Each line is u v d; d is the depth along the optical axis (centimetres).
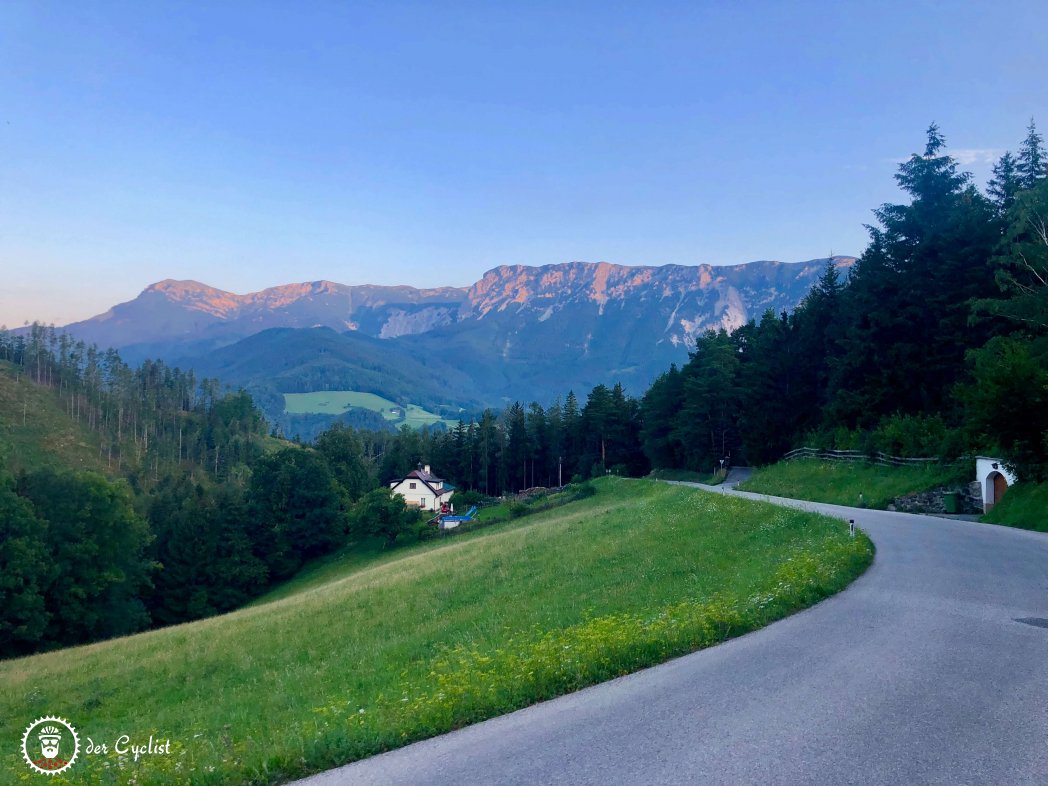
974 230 5022
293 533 8388
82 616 5422
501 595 2412
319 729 931
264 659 2261
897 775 631
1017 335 3944
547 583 2428
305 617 2811
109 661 2698
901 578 1647
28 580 5000
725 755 684
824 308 7531
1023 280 4638
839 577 1605
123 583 5888
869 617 1273
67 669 2666
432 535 7162
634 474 12025
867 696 848
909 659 1005
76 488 5619
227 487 9981
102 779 856
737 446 8975
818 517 2608
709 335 10175
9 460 12275
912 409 5372
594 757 698
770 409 7675
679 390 10244
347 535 8650
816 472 5303
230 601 7375
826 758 670
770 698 853
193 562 7362
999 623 1222
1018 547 2108
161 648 2814
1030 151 5141
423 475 12006
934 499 3700
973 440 3506
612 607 1855
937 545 2158
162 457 15500
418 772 703
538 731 795
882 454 4653
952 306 4956
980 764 653
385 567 4356
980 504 3469
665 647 1126
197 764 830
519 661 1100
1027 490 2983
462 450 13275
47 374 17275
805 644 1106
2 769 1137
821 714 790
